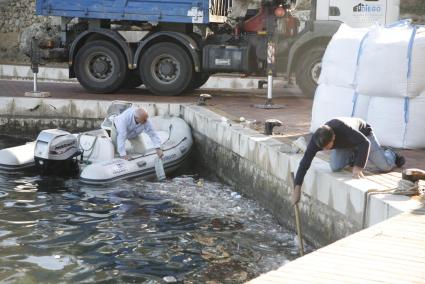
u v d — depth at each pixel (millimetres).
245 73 26953
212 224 14789
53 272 11367
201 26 27172
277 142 16453
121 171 18453
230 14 28109
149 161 19359
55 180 18625
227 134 18922
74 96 26625
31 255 12219
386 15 25031
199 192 17891
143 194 17359
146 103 24531
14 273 11234
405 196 11086
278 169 15156
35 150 19094
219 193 17844
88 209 15648
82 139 19562
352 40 16281
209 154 20969
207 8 26156
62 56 27781
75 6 27141
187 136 21906
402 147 15211
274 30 24875
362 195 11336
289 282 7512
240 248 13148
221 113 21969
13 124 25516
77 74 27656
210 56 26469
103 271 11531
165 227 14391
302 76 25703
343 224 12086
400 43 14922
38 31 47250
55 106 25281
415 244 8930
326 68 17062
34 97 25703
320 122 17047
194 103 24594
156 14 26594
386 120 15297
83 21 28281
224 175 19406
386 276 7758
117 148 19188
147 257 12375
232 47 26297
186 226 14531
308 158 11711
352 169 13141
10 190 17359
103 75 27609
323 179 12820
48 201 16281
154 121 22891
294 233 14281
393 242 9016
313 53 25438
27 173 19469
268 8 26344
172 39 26828
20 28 48844
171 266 11953
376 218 10953
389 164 13031
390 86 15094
